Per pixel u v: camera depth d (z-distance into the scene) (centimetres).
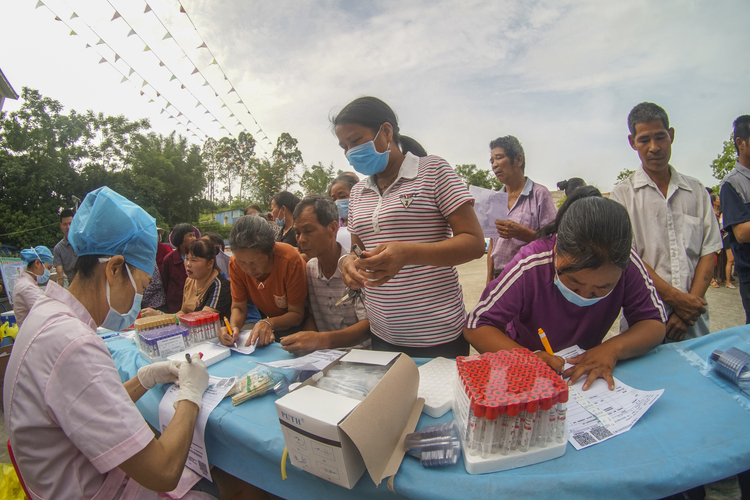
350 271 132
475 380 93
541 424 88
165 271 334
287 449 95
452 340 165
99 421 92
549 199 280
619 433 96
